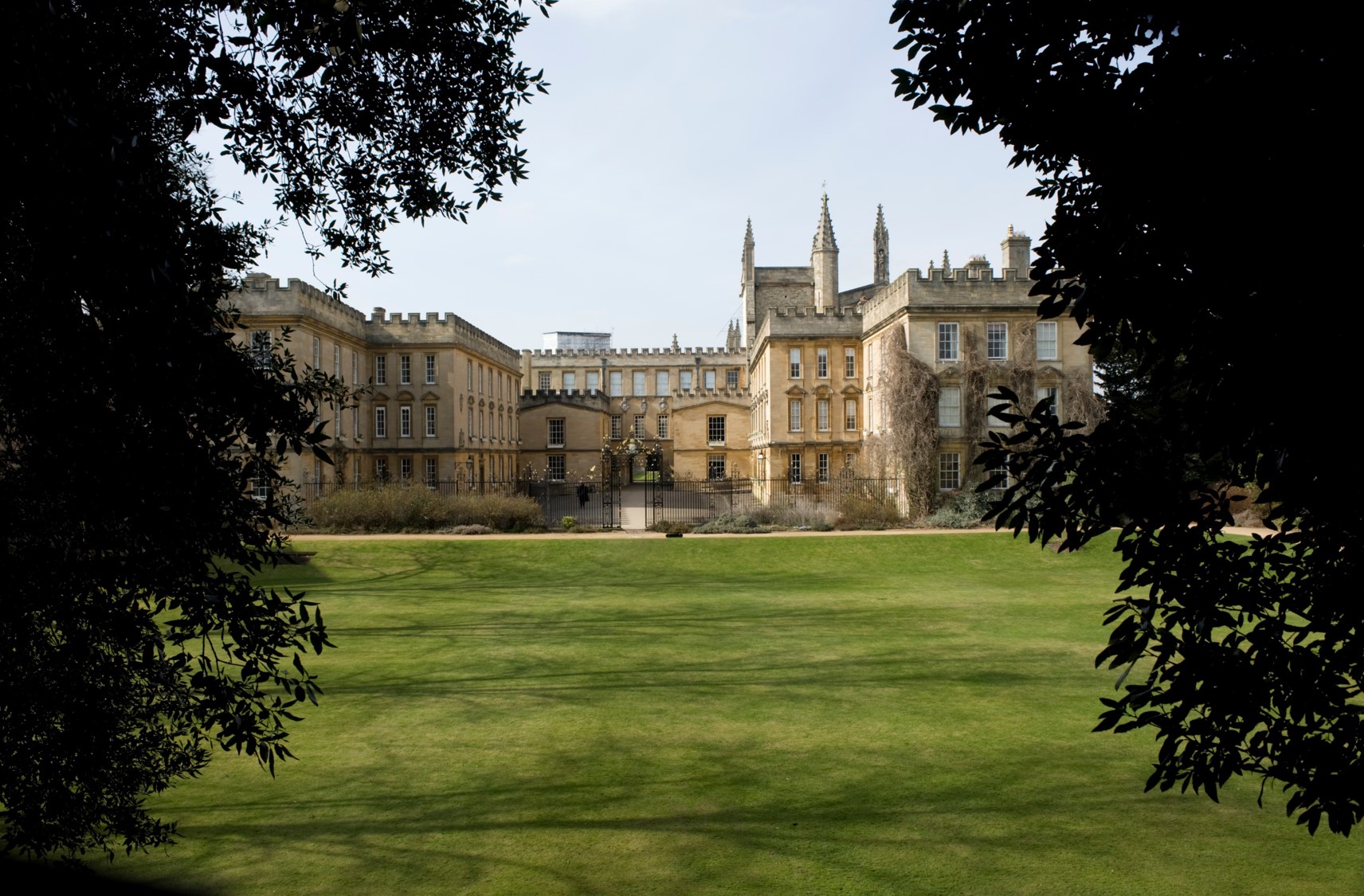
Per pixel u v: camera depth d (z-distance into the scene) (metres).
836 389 49.03
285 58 6.01
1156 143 3.41
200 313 4.68
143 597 4.88
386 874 7.14
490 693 12.59
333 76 6.73
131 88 4.81
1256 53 3.35
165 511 4.45
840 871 7.14
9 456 4.50
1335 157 3.13
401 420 49.38
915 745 10.25
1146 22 3.58
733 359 85.06
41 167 3.96
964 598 21.19
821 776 9.30
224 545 4.77
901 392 36.94
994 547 28.52
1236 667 3.68
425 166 7.53
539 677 13.50
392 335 49.41
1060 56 3.88
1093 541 28.83
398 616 18.97
